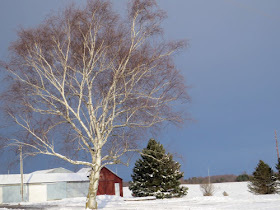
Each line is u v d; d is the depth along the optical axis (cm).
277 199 2683
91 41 1934
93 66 1923
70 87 1981
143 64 1909
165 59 1933
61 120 1944
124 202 2950
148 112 1964
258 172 3481
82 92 1998
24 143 1878
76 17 1867
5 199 4578
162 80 1938
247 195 3281
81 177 5059
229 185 5431
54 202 3631
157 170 3475
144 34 1938
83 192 4956
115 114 2031
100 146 1986
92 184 2006
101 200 3488
